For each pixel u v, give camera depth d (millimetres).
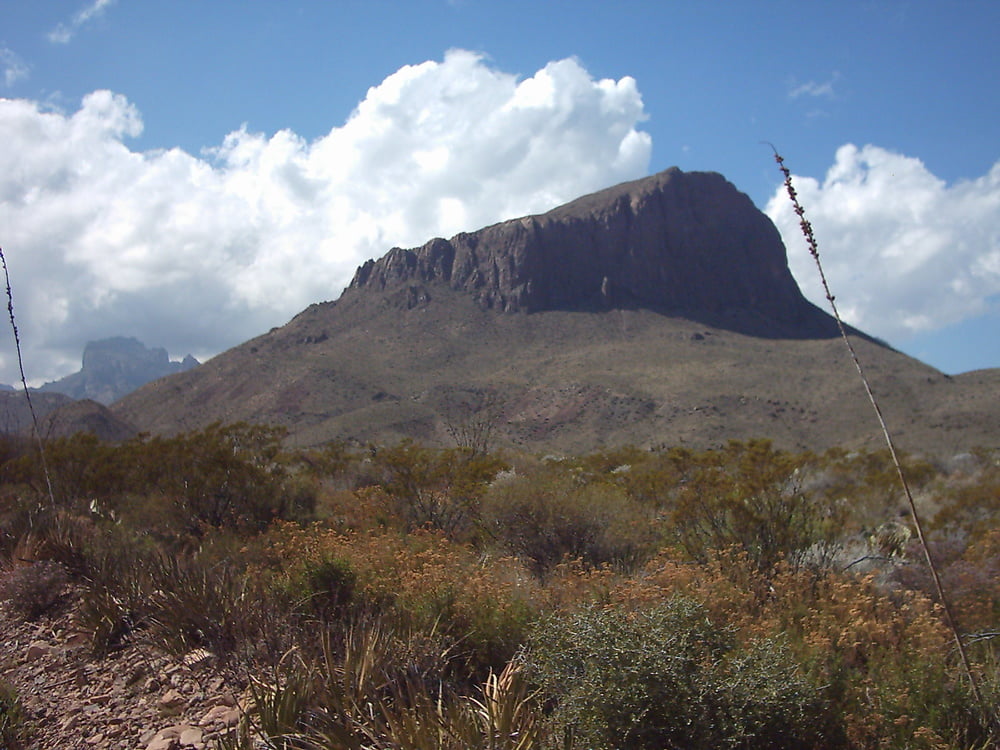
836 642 6219
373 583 7516
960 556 9109
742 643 5594
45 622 7977
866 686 5535
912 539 10383
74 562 9383
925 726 5000
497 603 6629
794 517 9844
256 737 4980
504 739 4492
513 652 6125
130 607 7520
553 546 10844
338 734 4652
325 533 10023
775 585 8039
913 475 16641
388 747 4547
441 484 14445
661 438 78125
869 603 6859
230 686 5906
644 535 11148
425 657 5801
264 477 13719
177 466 13945
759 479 10250
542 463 21891
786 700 4781
